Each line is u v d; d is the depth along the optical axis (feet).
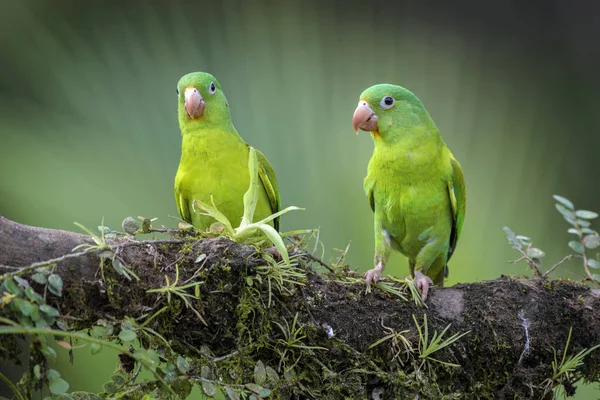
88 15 54.85
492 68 67.21
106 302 17.39
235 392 17.47
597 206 56.54
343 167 28.68
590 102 66.18
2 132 30.17
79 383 25.31
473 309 20.79
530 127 35.60
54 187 28.78
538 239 30.17
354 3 63.00
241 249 18.63
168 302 17.61
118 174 29.37
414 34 64.49
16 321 15.89
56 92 35.68
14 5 51.67
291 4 34.53
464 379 20.43
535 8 68.18
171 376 17.08
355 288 20.26
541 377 20.81
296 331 18.70
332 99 31.35
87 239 17.62
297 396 18.72
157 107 32.32
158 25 34.63
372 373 19.33
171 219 29.22
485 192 30.86
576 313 21.12
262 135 29.71
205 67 33.86
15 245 16.69
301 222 27.86
